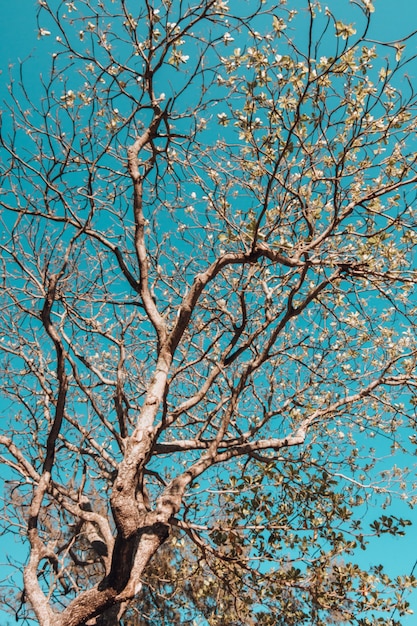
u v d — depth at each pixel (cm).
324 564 707
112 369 975
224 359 797
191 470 710
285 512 760
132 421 942
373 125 671
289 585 714
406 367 878
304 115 650
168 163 780
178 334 689
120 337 876
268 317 784
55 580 611
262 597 737
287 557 731
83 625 557
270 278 779
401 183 653
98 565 1048
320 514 777
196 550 863
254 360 771
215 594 938
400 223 666
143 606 1019
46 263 735
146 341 900
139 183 761
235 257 695
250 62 639
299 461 798
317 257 756
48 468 709
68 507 773
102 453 884
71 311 809
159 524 638
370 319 780
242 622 859
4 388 843
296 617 775
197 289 691
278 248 733
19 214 739
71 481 817
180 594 988
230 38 647
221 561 749
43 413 881
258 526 701
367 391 790
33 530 657
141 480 769
